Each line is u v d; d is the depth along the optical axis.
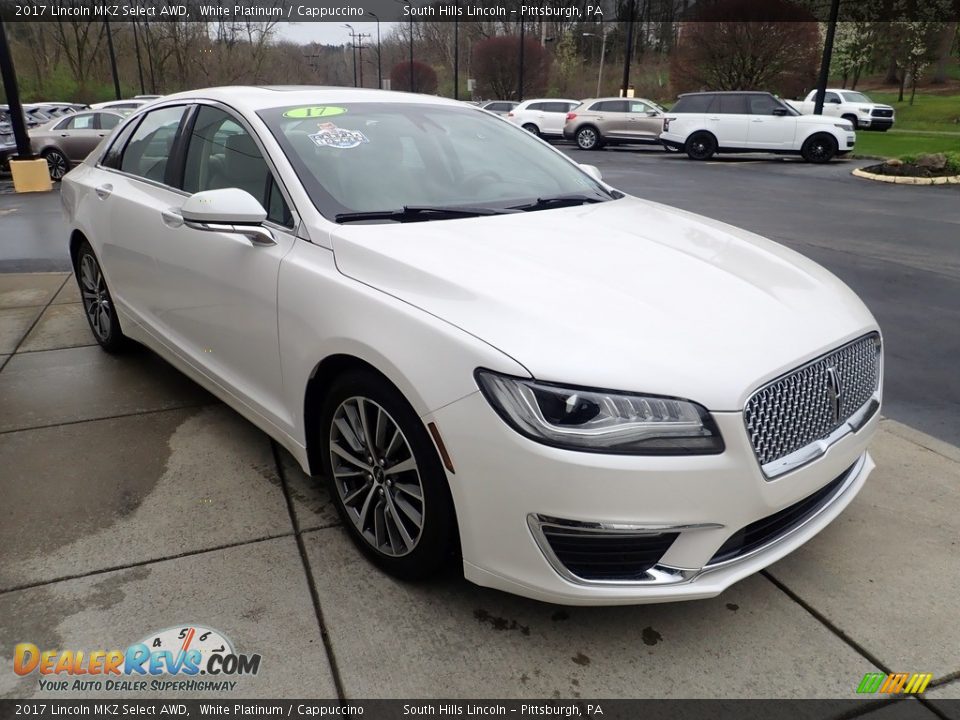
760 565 2.23
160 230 3.47
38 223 9.86
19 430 3.60
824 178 14.88
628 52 28.28
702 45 30.72
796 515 2.37
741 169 16.80
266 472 3.25
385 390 2.33
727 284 2.45
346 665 2.20
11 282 6.40
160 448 3.45
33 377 4.26
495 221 2.88
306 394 2.69
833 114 28.86
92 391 4.07
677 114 19.45
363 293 2.41
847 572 2.64
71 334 5.02
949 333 5.25
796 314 2.36
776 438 2.14
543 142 3.93
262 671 2.18
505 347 2.05
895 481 3.23
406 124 3.40
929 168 14.44
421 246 2.54
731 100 18.94
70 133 15.63
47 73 46.50
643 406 1.97
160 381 4.21
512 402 2.01
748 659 2.25
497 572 2.18
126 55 49.94
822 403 2.27
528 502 2.04
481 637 2.32
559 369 2.00
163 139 3.77
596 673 2.19
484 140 3.59
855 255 7.61
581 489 1.98
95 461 3.32
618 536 2.02
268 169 2.97
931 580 2.60
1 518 2.88
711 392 2.00
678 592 2.11
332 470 2.69
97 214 4.13
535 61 48.91
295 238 2.76
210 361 3.33
